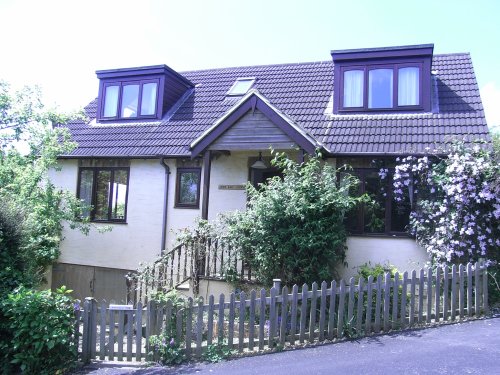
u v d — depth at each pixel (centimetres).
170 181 1383
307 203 955
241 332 736
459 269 848
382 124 1220
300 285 970
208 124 1434
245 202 1303
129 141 1448
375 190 1135
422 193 1067
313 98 1432
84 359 713
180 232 1220
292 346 750
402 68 1284
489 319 844
